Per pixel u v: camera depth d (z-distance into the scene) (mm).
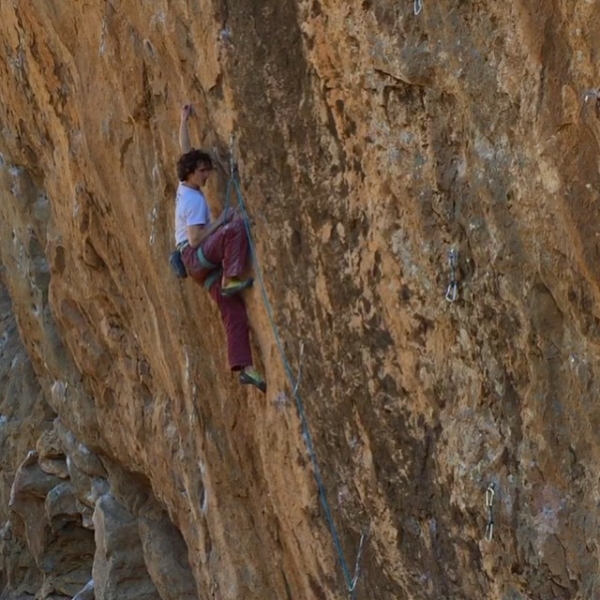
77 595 21812
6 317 26203
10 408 25281
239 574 14062
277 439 12430
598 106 8070
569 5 8195
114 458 19328
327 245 11062
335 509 11914
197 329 13773
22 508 23562
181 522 16312
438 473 10422
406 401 10656
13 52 17016
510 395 9500
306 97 10922
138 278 15547
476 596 10312
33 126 17812
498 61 8930
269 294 11797
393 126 10094
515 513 9539
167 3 12195
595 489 8766
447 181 9680
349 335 11086
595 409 8602
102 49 14078
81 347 18578
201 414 14055
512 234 9055
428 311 10156
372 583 11711
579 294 8547
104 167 15102
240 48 11352
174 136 13031
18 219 20422
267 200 11570
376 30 9953
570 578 9109
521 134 8812
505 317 9359
